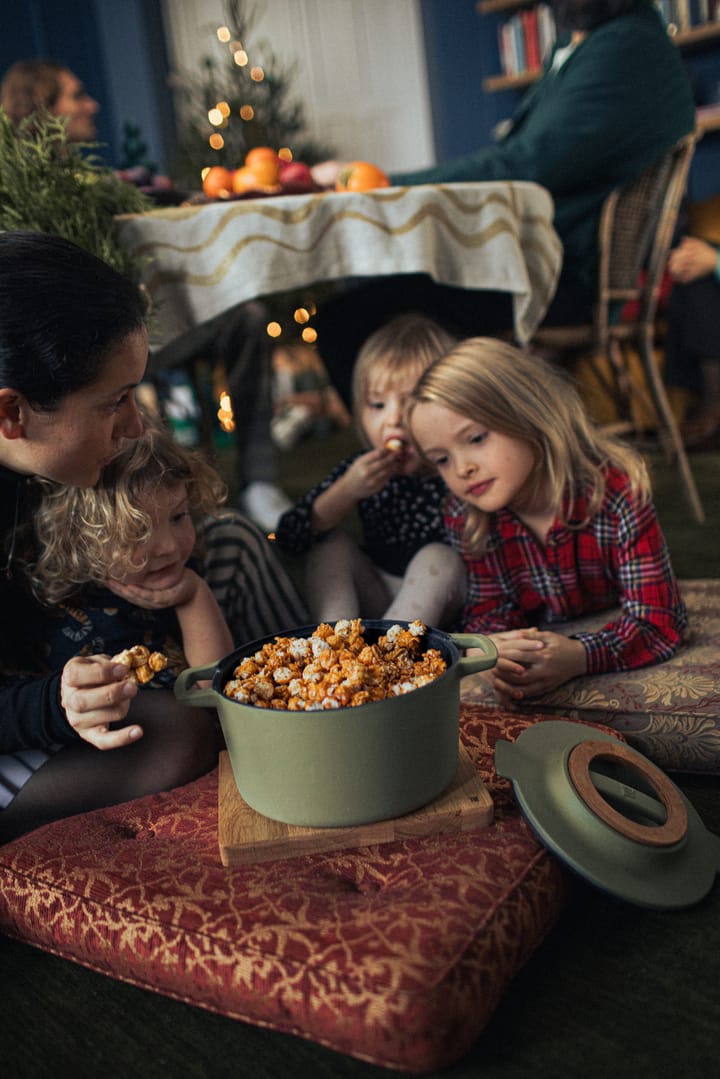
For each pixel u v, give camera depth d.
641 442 2.70
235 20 2.89
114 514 0.85
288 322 2.26
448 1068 0.58
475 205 1.37
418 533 1.31
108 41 4.42
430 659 0.75
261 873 0.69
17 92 2.44
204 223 1.25
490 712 0.94
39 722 0.79
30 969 0.72
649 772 0.78
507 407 1.01
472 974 0.58
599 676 1.00
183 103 4.50
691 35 3.42
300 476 2.82
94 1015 0.66
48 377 0.67
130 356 0.72
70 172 1.11
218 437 3.46
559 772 0.74
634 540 1.04
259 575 1.17
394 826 0.71
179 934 0.64
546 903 0.66
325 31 4.54
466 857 0.68
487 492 1.04
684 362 2.67
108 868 0.72
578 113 1.82
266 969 0.59
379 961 0.57
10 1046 0.64
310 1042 0.62
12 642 0.94
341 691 0.68
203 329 1.58
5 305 0.66
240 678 0.74
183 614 0.95
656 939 0.68
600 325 1.98
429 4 4.32
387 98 4.57
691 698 0.92
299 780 0.68
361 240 1.30
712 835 0.77
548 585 1.13
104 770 0.84
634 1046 0.59
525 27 3.92
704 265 2.51
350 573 1.26
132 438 0.81
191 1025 0.64
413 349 1.24
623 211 1.94
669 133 1.88
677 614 1.05
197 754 0.88
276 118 2.93
